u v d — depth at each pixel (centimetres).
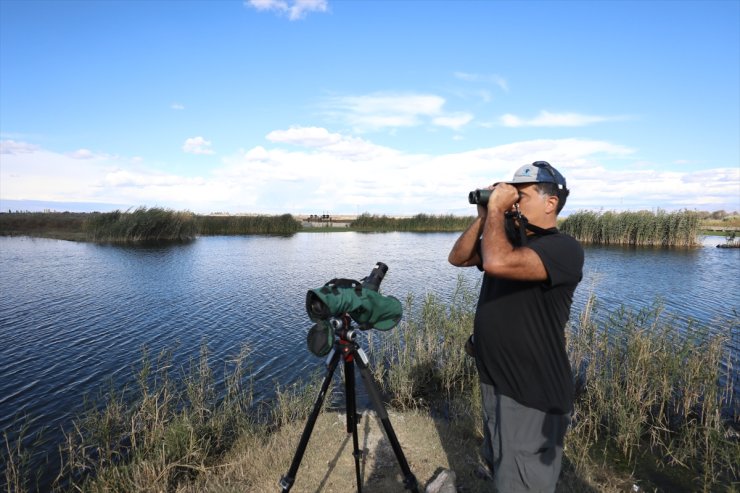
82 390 794
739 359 820
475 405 596
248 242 3800
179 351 1009
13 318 1285
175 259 2605
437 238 4419
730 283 1778
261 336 1125
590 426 577
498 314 260
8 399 762
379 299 306
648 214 3450
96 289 1712
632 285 1734
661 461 524
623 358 715
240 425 605
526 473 255
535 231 262
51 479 528
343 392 750
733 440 565
